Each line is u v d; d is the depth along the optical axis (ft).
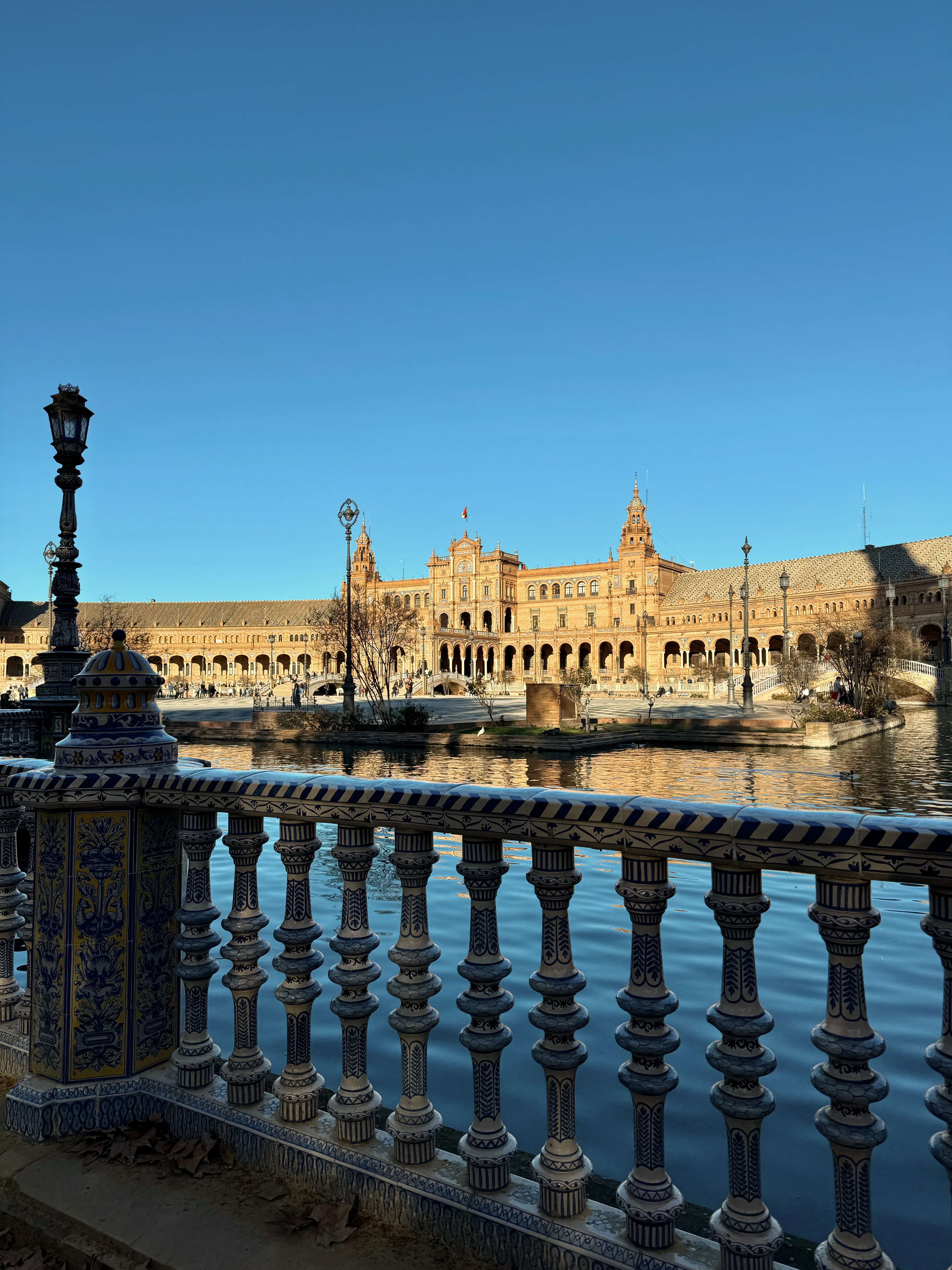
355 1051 9.74
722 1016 7.38
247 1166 10.16
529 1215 8.26
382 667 237.86
